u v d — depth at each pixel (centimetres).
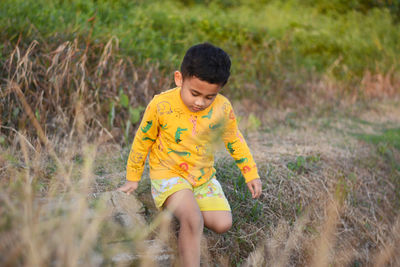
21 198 140
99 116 345
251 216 260
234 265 235
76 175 256
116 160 295
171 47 493
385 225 311
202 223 195
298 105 528
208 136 175
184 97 197
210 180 220
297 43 654
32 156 271
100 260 151
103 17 494
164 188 204
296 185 296
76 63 343
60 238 131
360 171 345
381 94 629
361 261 280
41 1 445
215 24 594
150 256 185
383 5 913
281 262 234
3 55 333
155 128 208
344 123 483
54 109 329
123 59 389
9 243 130
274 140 389
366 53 697
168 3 663
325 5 887
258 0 848
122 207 223
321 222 282
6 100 312
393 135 430
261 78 543
